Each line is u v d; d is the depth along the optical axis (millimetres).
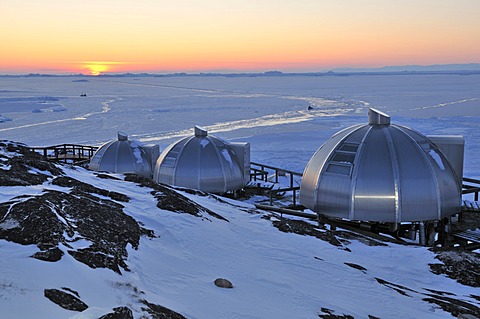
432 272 9898
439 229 13422
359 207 12938
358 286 8406
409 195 12711
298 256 9727
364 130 14117
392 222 12867
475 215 14742
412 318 7184
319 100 153750
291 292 7461
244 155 19250
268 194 19328
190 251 8664
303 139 62719
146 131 71125
